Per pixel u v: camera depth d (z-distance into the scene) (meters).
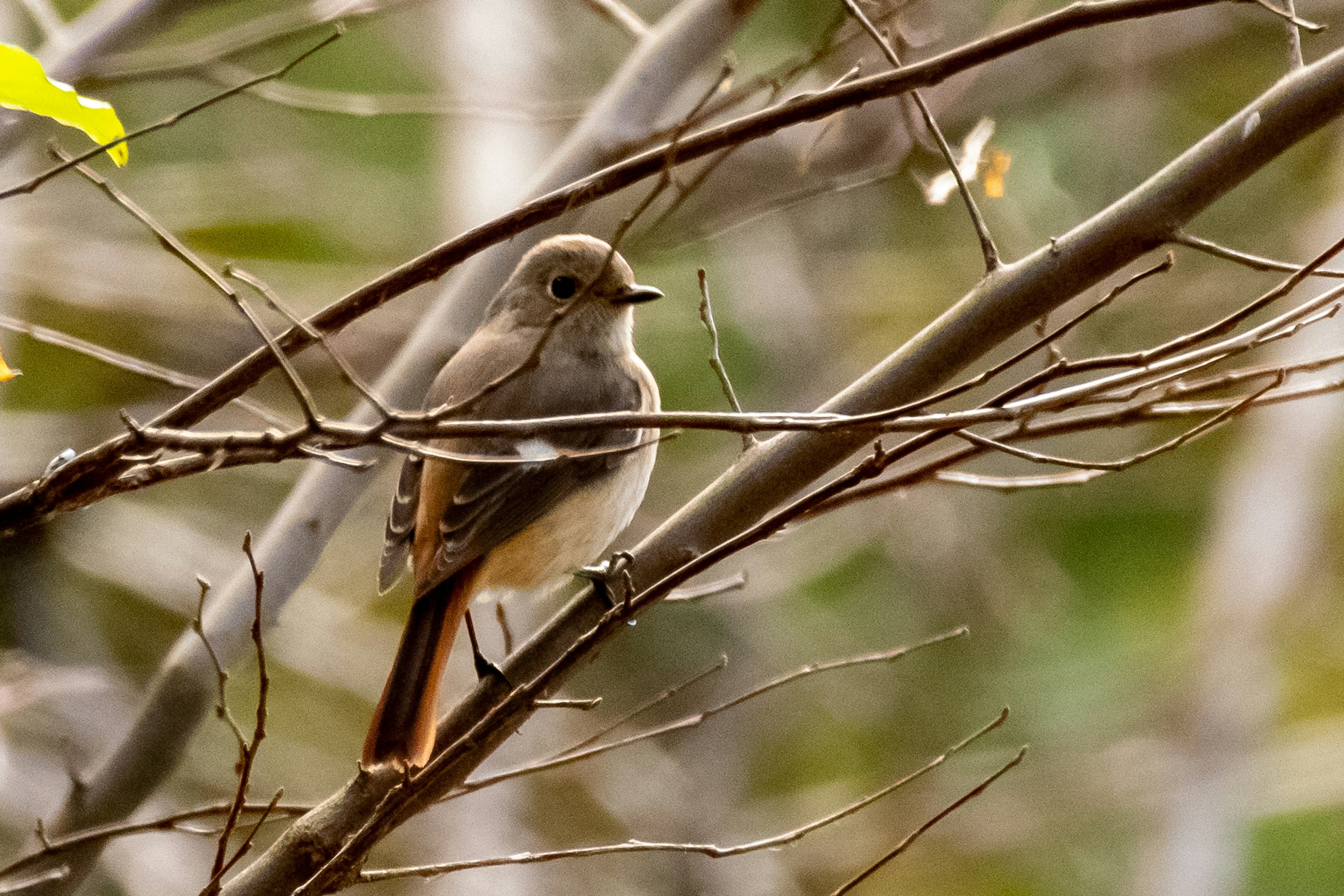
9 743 11.57
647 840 13.76
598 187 4.79
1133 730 14.36
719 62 11.83
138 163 14.15
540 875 12.82
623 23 8.75
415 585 6.88
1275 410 15.05
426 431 4.46
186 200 13.79
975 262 14.91
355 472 7.84
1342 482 15.39
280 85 8.42
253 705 13.17
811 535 14.34
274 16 8.59
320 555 7.79
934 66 4.57
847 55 9.93
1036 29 4.52
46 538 12.44
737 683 14.63
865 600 15.21
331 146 14.77
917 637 15.02
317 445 4.96
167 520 13.20
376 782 5.64
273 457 4.82
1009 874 14.04
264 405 12.50
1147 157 15.48
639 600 5.03
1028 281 5.72
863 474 4.91
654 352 14.31
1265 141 5.45
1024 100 15.55
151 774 7.14
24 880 6.47
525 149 13.28
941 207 15.23
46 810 11.05
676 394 14.27
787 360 14.79
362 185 14.57
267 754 12.69
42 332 5.82
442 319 8.43
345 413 13.05
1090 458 15.12
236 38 8.35
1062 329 4.72
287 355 4.98
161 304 13.08
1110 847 14.16
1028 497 15.16
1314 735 14.79
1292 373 5.44
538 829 13.73
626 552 6.10
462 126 13.26
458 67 13.54
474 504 7.00
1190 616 14.57
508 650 6.23
